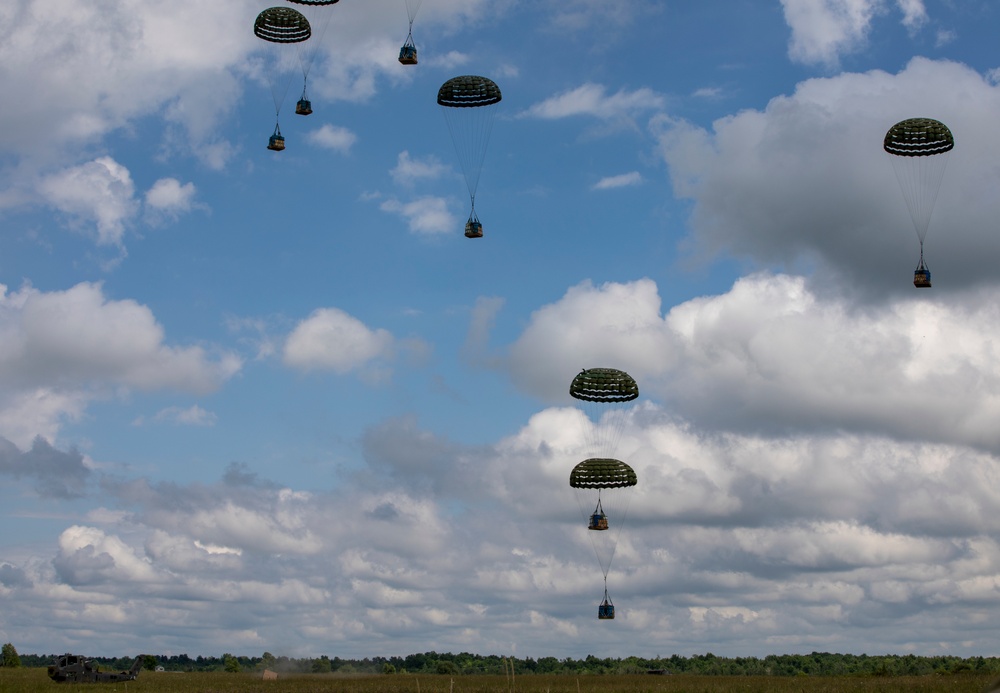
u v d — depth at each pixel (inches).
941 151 3043.8
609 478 3061.0
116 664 4202.8
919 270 2960.1
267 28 3442.4
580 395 3080.7
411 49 2952.8
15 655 4466.0
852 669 5285.4
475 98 3083.2
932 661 4448.8
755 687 2950.3
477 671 4940.9
